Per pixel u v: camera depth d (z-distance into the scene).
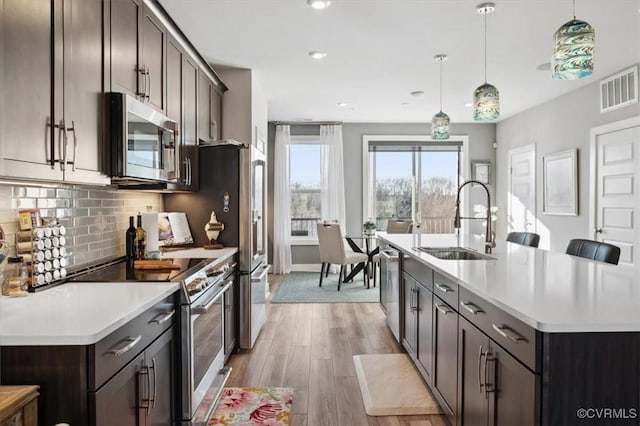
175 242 3.53
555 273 2.17
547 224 6.13
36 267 1.90
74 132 1.79
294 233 7.85
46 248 1.97
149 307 1.71
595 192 5.08
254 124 4.82
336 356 3.59
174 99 3.07
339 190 7.65
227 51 4.06
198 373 2.30
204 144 3.69
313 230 7.84
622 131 4.65
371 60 4.32
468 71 4.69
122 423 1.53
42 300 1.73
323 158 7.67
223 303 3.08
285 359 3.52
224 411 2.66
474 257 3.12
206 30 3.55
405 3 3.06
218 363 2.85
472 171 7.82
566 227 5.68
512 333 1.54
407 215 7.88
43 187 2.08
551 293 1.72
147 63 2.58
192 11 3.19
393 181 7.87
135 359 1.64
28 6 1.51
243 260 3.67
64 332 1.33
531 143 6.57
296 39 3.75
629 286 1.86
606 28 3.50
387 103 6.23
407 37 3.70
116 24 2.18
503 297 1.65
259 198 4.10
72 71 1.78
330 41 3.80
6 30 1.40
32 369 1.33
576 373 1.36
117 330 1.49
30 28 1.52
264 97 5.66
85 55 1.89
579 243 3.13
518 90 5.49
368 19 3.34
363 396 2.85
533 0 3.02
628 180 4.58
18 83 1.46
